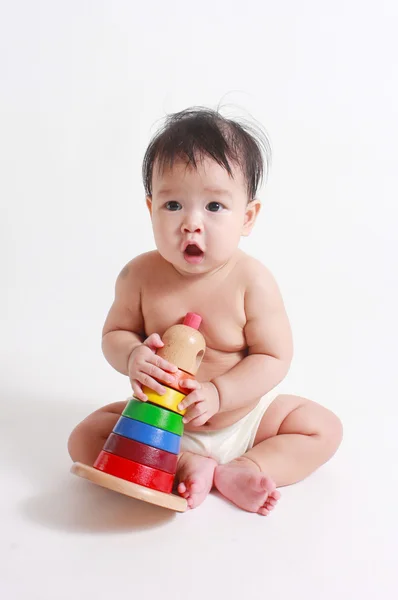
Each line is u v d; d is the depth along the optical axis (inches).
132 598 46.8
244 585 49.0
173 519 56.7
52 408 77.2
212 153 57.9
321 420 66.0
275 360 63.6
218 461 64.8
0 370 86.1
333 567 51.8
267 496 57.9
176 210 58.9
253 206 63.4
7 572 48.5
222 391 60.7
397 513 60.1
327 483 64.6
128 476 54.3
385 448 72.2
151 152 61.4
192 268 60.3
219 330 63.0
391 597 48.9
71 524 54.9
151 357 57.9
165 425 56.4
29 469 63.2
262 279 63.3
